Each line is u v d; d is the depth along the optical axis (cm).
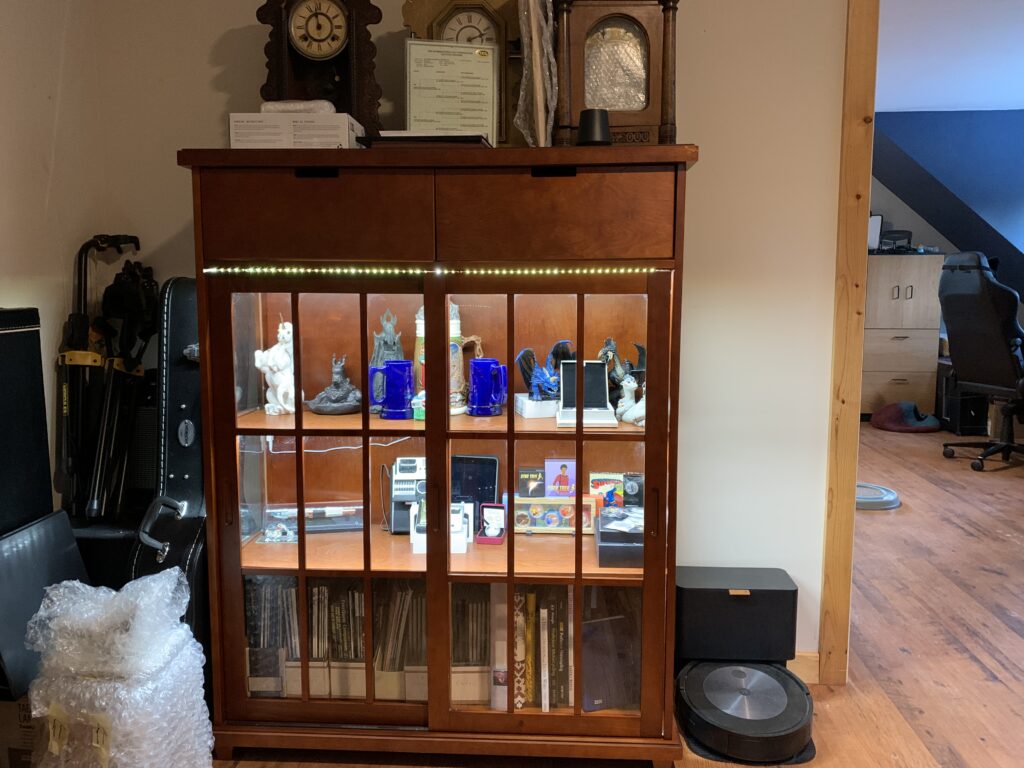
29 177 194
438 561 181
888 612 279
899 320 610
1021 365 456
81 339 207
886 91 536
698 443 221
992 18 378
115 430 210
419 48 187
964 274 465
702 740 193
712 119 207
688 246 213
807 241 212
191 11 213
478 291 174
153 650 157
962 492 430
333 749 191
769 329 215
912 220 667
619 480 183
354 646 190
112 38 215
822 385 217
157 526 192
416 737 186
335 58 195
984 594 294
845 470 218
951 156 602
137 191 220
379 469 191
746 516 223
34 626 161
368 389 181
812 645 228
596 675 187
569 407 179
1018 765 190
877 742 199
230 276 177
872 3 199
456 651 189
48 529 182
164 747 157
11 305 189
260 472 190
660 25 177
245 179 172
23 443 185
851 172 206
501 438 178
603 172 167
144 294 215
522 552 186
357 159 167
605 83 180
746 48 205
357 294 179
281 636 191
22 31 190
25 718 167
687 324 216
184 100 216
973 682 230
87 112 215
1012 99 561
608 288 172
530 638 187
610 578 180
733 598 208
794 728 188
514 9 193
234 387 180
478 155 166
